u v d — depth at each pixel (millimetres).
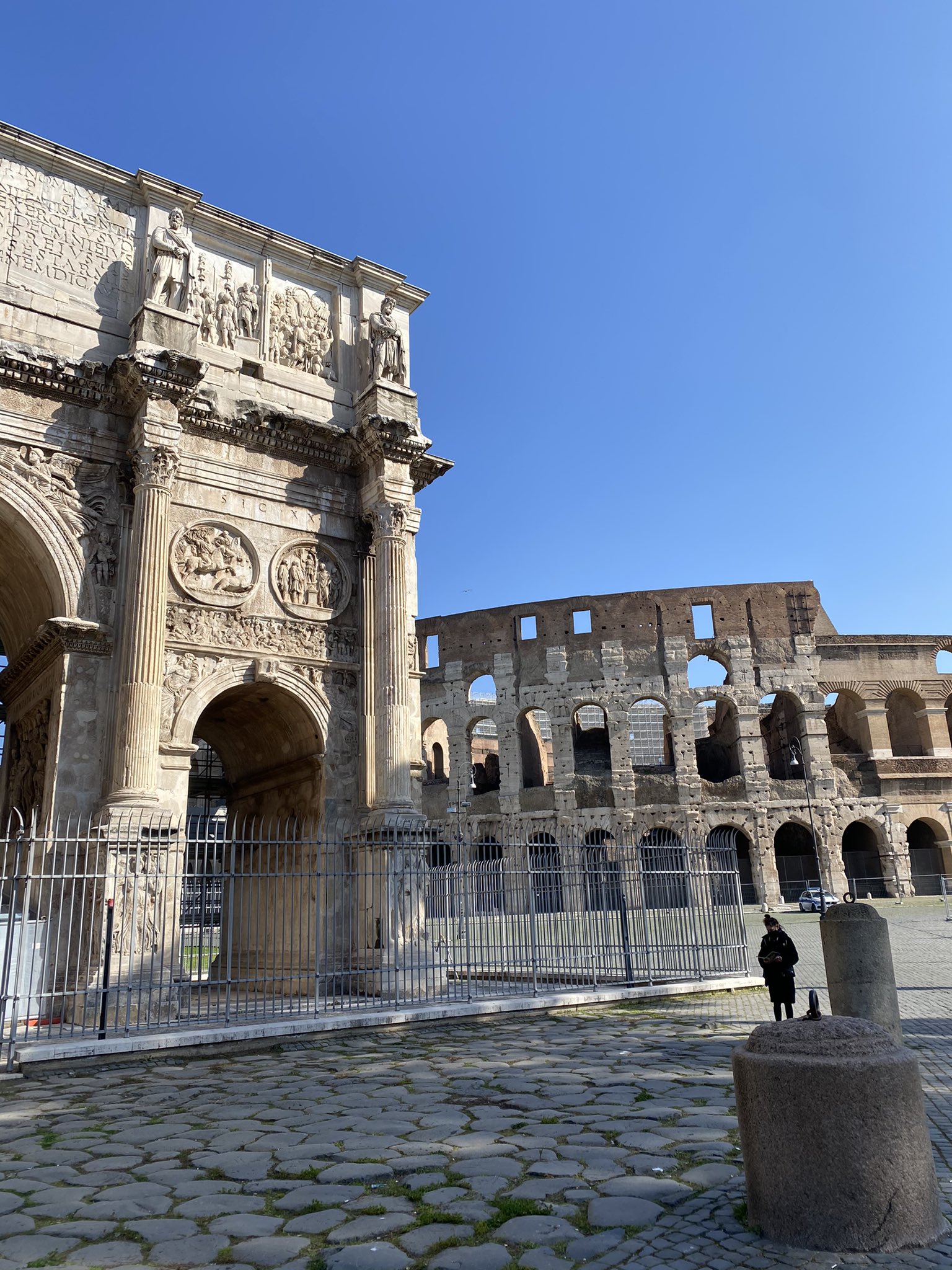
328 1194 8578
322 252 27719
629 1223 7559
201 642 22922
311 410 26406
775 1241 7023
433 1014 19078
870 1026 7445
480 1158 9547
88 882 19562
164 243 23359
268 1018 18234
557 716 74062
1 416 21266
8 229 22375
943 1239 6938
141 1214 8180
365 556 26125
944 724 73562
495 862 23953
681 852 26203
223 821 34312
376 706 24531
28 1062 14898
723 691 73000
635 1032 17375
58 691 21031
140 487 21828
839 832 69625
